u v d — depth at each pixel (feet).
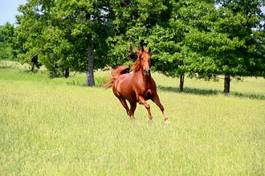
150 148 39.14
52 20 175.63
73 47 167.12
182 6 155.63
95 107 71.72
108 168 31.86
